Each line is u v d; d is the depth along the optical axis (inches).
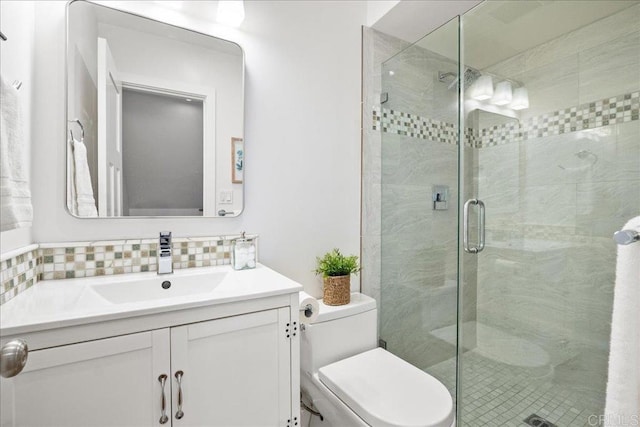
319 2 66.4
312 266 65.5
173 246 50.3
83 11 45.1
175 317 32.9
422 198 70.0
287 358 40.3
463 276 65.1
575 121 61.1
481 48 64.0
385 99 75.7
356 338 59.6
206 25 54.0
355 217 71.7
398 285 74.1
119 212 47.4
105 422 29.5
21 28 37.8
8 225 27.2
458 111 62.9
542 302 64.1
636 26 54.8
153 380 31.6
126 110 47.9
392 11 67.4
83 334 28.5
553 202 63.4
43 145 42.4
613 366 24.3
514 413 60.2
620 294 24.0
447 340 66.0
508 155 67.9
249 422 37.4
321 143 66.5
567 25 62.1
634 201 54.4
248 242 53.1
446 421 40.8
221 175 55.2
